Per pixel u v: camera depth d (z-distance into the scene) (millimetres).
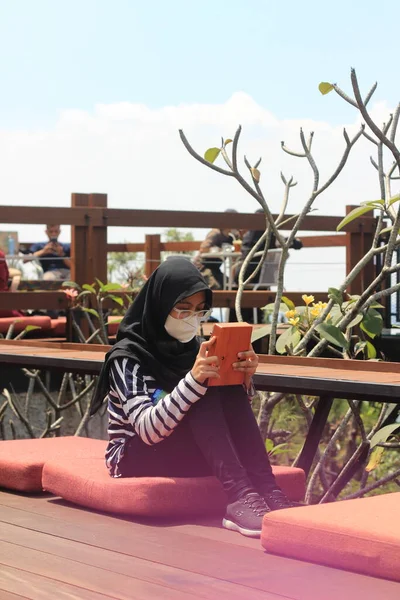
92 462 4105
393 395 3727
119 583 2844
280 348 5312
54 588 2799
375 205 5078
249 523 3400
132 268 8820
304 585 2814
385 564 2854
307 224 9438
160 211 8508
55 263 10914
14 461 4191
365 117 4645
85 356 5051
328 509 3191
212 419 3549
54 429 6770
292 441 6793
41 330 8742
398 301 7219
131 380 3730
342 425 5371
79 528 3535
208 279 10727
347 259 9703
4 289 8758
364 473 5473
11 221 7840
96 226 8227
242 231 11211
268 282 10492
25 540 3357
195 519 3688
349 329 5520
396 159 4715
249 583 2836
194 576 2910
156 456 3717
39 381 6742
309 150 5305
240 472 3502
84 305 8125
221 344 3508
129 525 3590
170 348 3766
